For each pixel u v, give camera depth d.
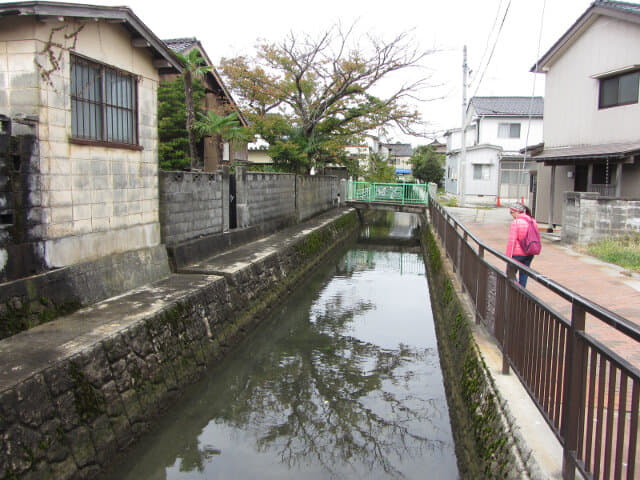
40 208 5.21
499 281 4.36
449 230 9.79
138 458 4.61
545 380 3.00
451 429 5.20
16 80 5.13
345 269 13.83
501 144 28.61
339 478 4.39
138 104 6.99
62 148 5.50
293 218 15.47
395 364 6.95
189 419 5.43
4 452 3.29
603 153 10.80
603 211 9.96
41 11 4.95
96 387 4.34
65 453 3.80
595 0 12.36
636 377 1.96
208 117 13.45
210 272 7.84
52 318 5.23
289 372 6.68
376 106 17.73
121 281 6.52
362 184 23.22
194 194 8.84
